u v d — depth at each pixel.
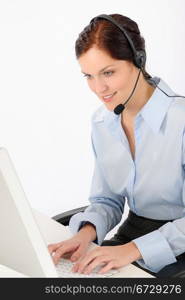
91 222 1.20
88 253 1.06
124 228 1.42
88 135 2.56
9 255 0.76
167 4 2.46
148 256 1.08
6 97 2.34
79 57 1.06
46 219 1.25
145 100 1.24
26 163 2.48
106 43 1.02
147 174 1.28
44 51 2.33
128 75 1.09
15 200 0.66
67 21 2.32
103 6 2.36
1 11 2.21
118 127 1.29
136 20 2.43
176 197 1.29
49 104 2.43
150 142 1.25
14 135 2.42
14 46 2.28
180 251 1.13
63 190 2.60
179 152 1.21
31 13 2.25
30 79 2.35
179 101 1.24
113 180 1.37
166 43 2.52
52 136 2.49
